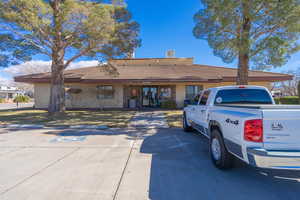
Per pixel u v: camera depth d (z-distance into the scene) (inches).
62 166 139.6
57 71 412.8
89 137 238.7
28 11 304.8
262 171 128.4
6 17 295.7
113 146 196.4
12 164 144.3
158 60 740.7
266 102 168.1
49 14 341.1
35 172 128.6
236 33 297.6
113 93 611.8
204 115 178.1
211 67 670.5
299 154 90.7
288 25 252.5
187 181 114.2
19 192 101.6
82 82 528.4
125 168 135.2
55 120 370.6
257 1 248.4
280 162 91.3
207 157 160.1
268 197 95.7
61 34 375.6
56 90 414.0
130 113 478.9
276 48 247.9
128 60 738.2
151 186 107.8
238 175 122.6
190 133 262.5
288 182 112.6
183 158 157.4
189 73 588.7
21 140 223.1
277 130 94.8
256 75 548.7
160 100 634.8
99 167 137.3
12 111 527.5
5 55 366.0
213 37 304.2
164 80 524.1
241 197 95.7
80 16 338.6
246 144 99.5
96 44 376.5
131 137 238.7
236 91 169.5
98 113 479.5
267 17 264.7
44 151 178.9
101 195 98.0
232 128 114.0
